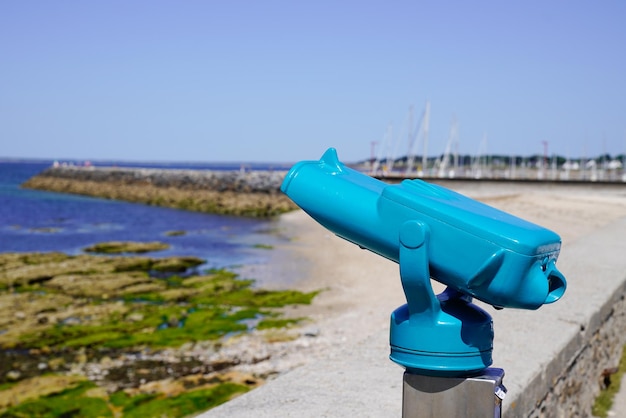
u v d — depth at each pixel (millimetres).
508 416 3541
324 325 14570
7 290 19156
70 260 24922
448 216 2076
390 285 19109
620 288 7398
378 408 3508
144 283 20078
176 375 11531
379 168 68750
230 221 44250
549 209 32906
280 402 3617
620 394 6246
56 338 13836
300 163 2395
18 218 47469
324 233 34906
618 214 31250
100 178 77875
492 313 5707
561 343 4750
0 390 10781
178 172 70750
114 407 10031
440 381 2215
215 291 19141
